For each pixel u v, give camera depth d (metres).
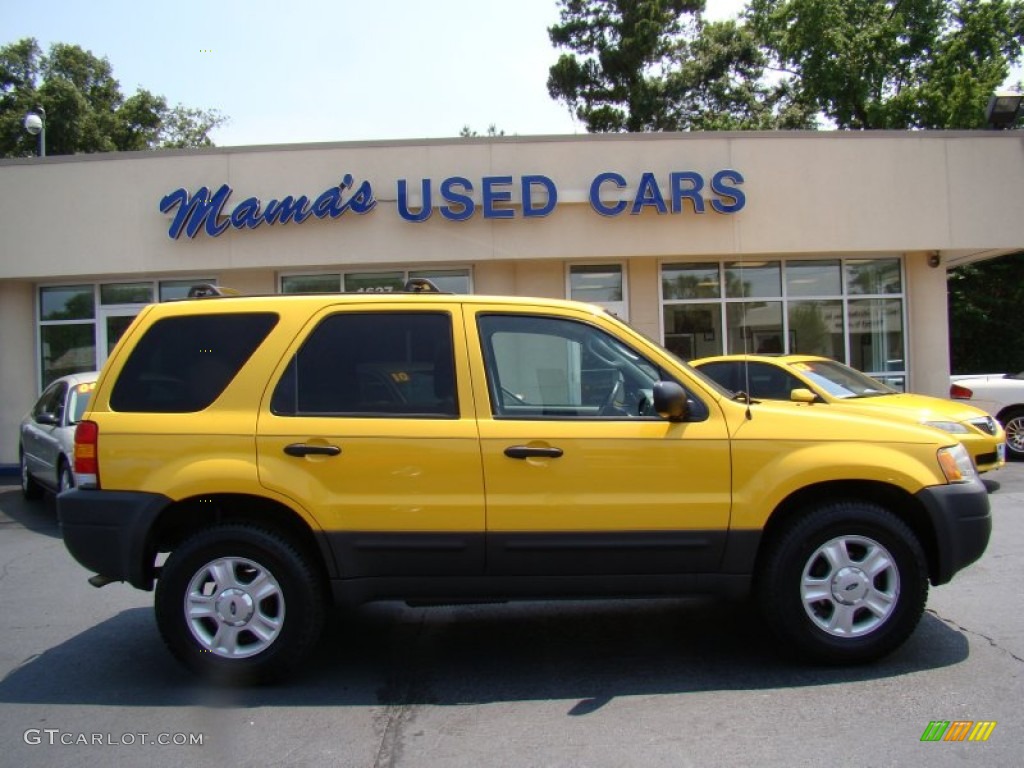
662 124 32.72
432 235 13.03
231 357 4.43
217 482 4.22
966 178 13.38
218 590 4.29
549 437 4.24
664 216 13.13
